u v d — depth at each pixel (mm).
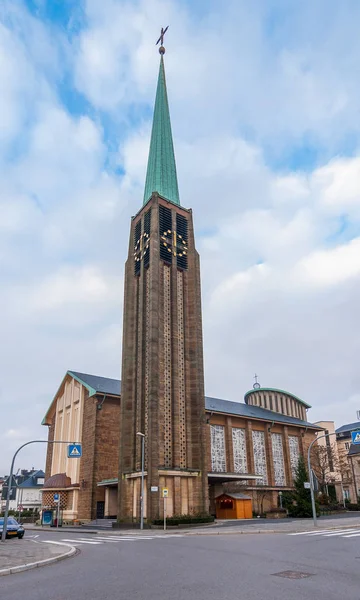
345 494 76062
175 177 55250
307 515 43156
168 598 8656
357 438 30312
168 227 48031
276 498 58656
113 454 50094
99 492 47938
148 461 37688
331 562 12781
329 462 67875
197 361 43750
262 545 18078
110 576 11578
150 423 38312
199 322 45719
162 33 67375
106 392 51312
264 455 61562
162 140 56656
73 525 46125
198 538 23672
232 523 36625
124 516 39219
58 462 56812
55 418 61594
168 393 41375
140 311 45469
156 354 40688
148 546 19719
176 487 37906
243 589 9242
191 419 41812
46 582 11039
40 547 19797
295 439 67438
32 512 67812
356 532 24094
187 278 47625
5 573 12625
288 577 10484
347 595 8555
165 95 61719
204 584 9922
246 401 84312
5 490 24359
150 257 44719
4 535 23250
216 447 56125
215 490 51625
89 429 50938
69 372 58188
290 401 81875
